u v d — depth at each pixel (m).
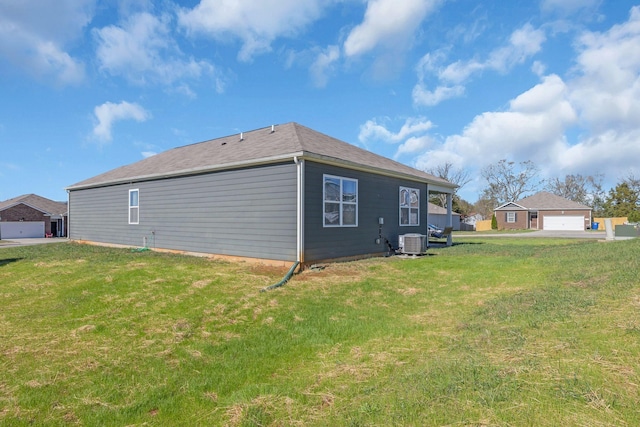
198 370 3.54
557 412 2.20
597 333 3.48
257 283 7.16
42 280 7.60
